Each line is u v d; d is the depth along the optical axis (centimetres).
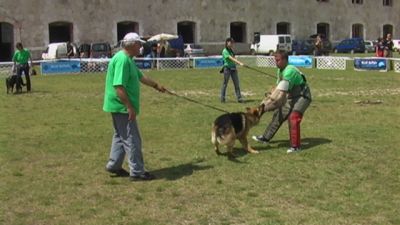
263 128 1127
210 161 866
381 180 748
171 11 4938
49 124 1240
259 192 702
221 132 880
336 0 6078
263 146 967
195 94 1853
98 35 4581
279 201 667
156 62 3278
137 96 753
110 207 655
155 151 942
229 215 621
